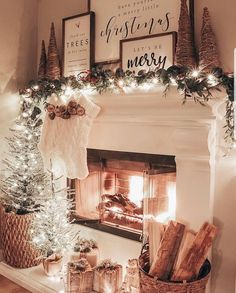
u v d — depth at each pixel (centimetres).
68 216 304
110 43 275
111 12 275
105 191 293
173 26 241
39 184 303
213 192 226
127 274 246
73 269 253
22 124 309
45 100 293
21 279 282
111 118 263
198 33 233
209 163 220
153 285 202
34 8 332
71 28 298
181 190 233
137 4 259
